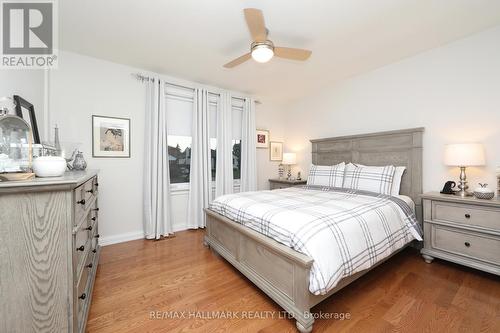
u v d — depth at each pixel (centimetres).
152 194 322
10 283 100
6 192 97
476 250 212
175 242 310
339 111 381
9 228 99
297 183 422
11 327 101
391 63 310
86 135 284
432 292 188
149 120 322
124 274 221
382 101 322
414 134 282
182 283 206
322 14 203
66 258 111
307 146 445
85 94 282
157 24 217
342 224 170
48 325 107
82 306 139
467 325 150
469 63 247
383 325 151
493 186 233
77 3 185
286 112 494
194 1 185
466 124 250
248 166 429
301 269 145
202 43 253
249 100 431
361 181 300
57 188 106
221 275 221
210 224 277
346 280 172
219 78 356
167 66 312
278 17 206
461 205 221
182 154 366
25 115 180
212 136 397
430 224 243
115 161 305
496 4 192
